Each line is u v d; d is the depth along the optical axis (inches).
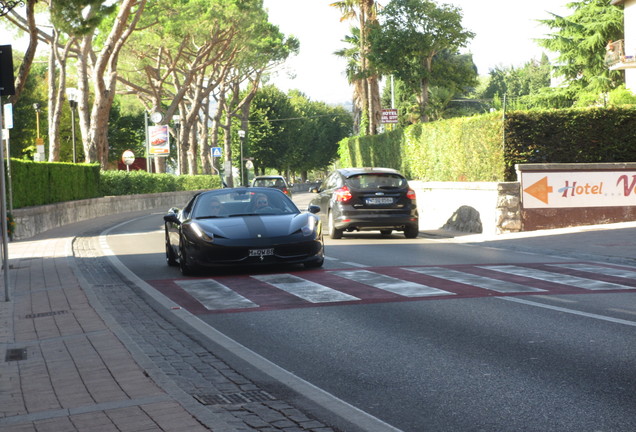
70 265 581.3
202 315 362.3
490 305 367.2
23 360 266.2
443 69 1539.1
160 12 1786.4
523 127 829.8
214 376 244.7
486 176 869.8
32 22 730.2
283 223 510.9
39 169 1083.3
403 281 455.2
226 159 3218.5
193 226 506.6
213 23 2119.8
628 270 494.3
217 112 3137.3
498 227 807.1
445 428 189.2
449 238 789.9
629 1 1771.7
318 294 413.1
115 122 3622.0
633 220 826.8
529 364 250.7
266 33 2647.6
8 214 692.7
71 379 234.1
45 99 3149.6
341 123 5002.5
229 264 491.5
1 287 468.4
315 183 4825.3
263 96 4249.5
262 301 396.5
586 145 838.5
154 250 722.2
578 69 1964.8
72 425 185.3
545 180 814.5
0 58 416.5
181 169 2583.7
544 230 804.0
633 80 1731.1
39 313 368.5
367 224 761.6
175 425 181.5
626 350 266.1
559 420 191.6
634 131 844.0
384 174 780.6
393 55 1487.5
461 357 263.6
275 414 198.5
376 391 225.0
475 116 896.3
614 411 197.3
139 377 231.9
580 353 263.7
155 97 2258.9
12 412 201.9
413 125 1147.9
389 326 322.3
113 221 1300.4
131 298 419.5
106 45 1483.8
